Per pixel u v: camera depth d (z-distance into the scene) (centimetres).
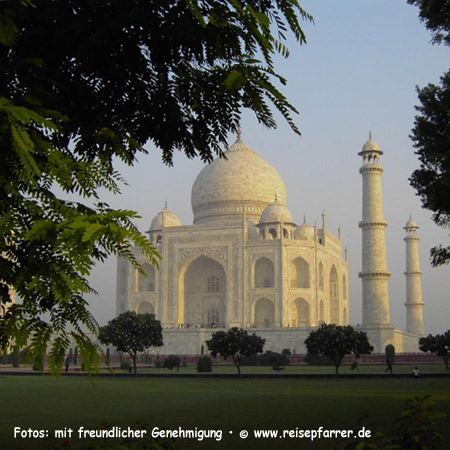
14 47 844
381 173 15862
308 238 17025
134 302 16512
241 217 17488
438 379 7831
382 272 15275
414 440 1252
